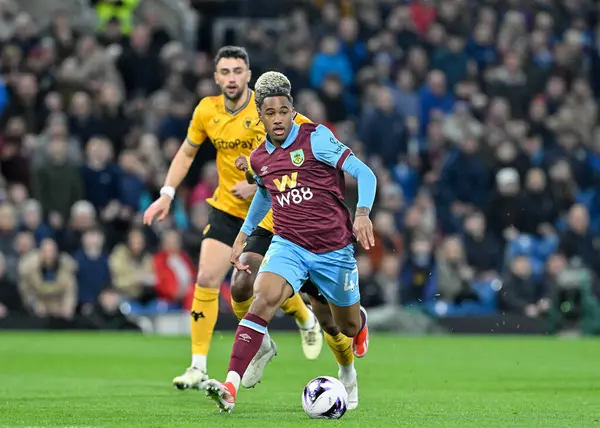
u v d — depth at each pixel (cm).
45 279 6291
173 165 3300
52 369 4231
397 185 7525
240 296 3028
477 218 7050
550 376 4025
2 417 2448
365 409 2727
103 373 4075
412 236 6956
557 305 6738
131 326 6381
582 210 7219
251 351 2445
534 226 7338
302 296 3681
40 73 7219
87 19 8344
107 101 7125
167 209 3288
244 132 3152
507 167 7650
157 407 2745
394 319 6612
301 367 4388
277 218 2534
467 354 5194
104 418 2430
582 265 7175
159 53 7781
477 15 8925
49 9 8294
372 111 7569
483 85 8469
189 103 7312
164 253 6444
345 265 2525
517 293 6862
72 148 6938
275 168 2520
